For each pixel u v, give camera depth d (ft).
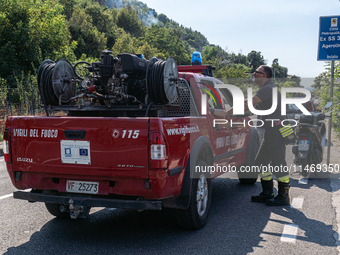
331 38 26.17
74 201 12.02
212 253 11.78
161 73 13.44
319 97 40.55
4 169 27.48
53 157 12.63
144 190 11.63
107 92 15.80
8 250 12.07
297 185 21.85
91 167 12.09
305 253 11.77
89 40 275.39
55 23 96.78
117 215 16.39
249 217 15.80
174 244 12.62
